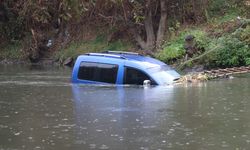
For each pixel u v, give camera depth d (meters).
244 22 20.81
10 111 8.19
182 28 22.80
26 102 9.17
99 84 12.86
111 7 24.61
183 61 19.73
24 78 15.06
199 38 20.19
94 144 6.03
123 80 12.80
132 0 22.86
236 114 7.79
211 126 6.95
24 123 7.21
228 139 6.23
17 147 5.94
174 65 19.64
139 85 12.49
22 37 27.55
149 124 7.07
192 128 6.83
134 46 23.59
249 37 19.03
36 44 26.05
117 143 6.07
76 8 23.67
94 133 6.56
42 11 26.16
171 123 7.14
